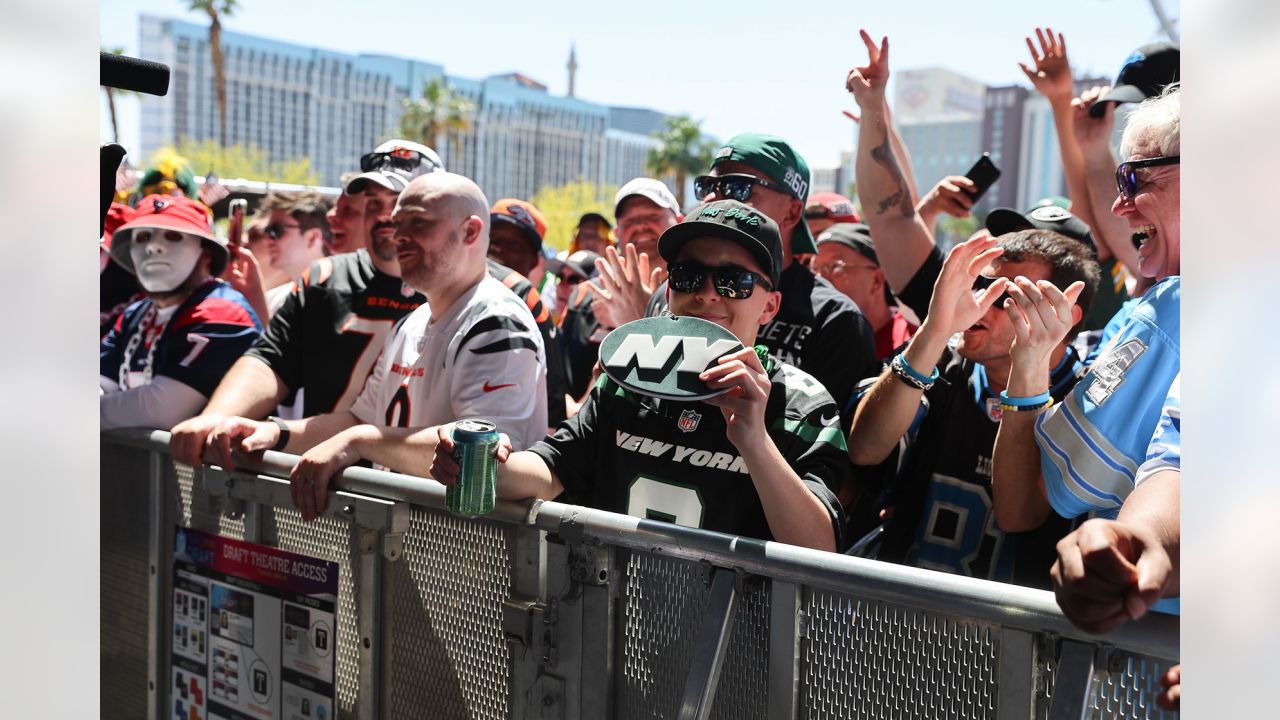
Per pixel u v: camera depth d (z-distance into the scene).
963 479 2.10
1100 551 1.04
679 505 1.83
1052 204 2.78
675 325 1.68
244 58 118.38
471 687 1.87
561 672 1.75
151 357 3.12
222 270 3.12
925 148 141.12
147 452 2.48
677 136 70.06
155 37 115.44
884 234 3.05
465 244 2.38
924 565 2.11
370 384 2.64
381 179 3.12
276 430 2.29
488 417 2.24
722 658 1.53
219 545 2.30
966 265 1.87
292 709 2.18
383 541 1.96
